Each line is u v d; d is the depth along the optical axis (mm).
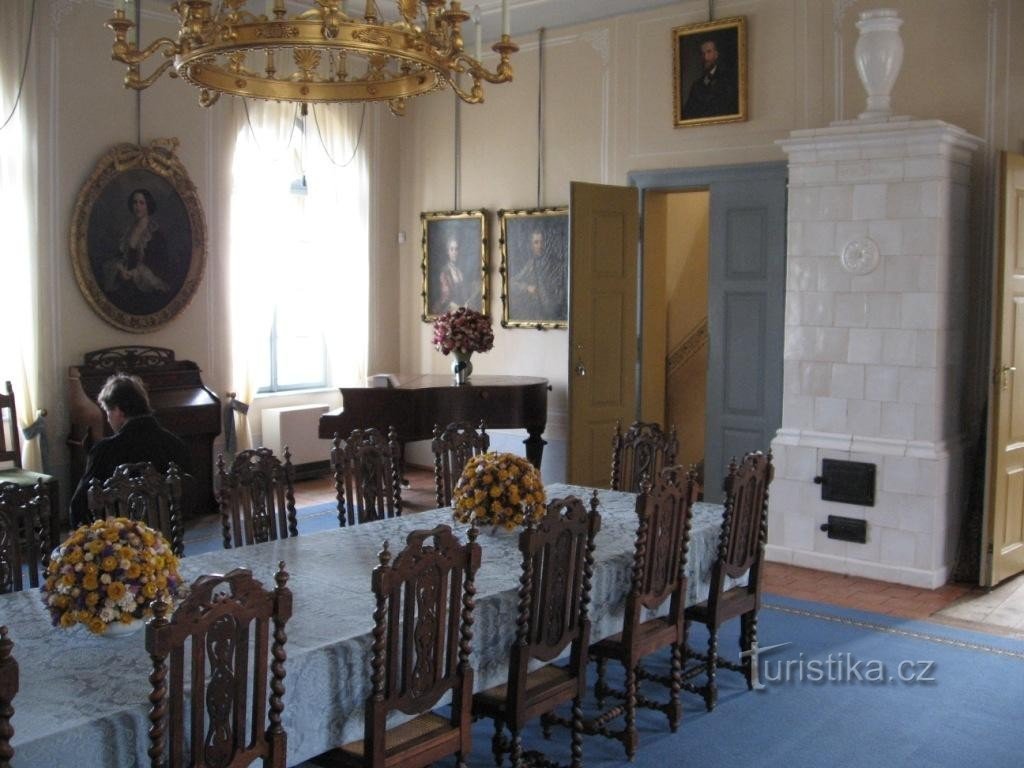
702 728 3781
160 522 3457
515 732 2971
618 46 7500
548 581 2992
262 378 7969
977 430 5949
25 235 6445
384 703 2525
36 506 3211
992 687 4172
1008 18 5785
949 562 5734
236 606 2135
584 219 6996
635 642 3457
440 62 3297
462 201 8562
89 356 6734
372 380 7250
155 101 7098
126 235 6930
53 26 6523
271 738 2270
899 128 5496
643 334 7520
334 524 6770
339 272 8516
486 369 8477
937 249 5469
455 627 2691
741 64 6785
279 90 3689
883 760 3514
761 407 6824
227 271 7645
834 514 5879
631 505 4395
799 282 5965
